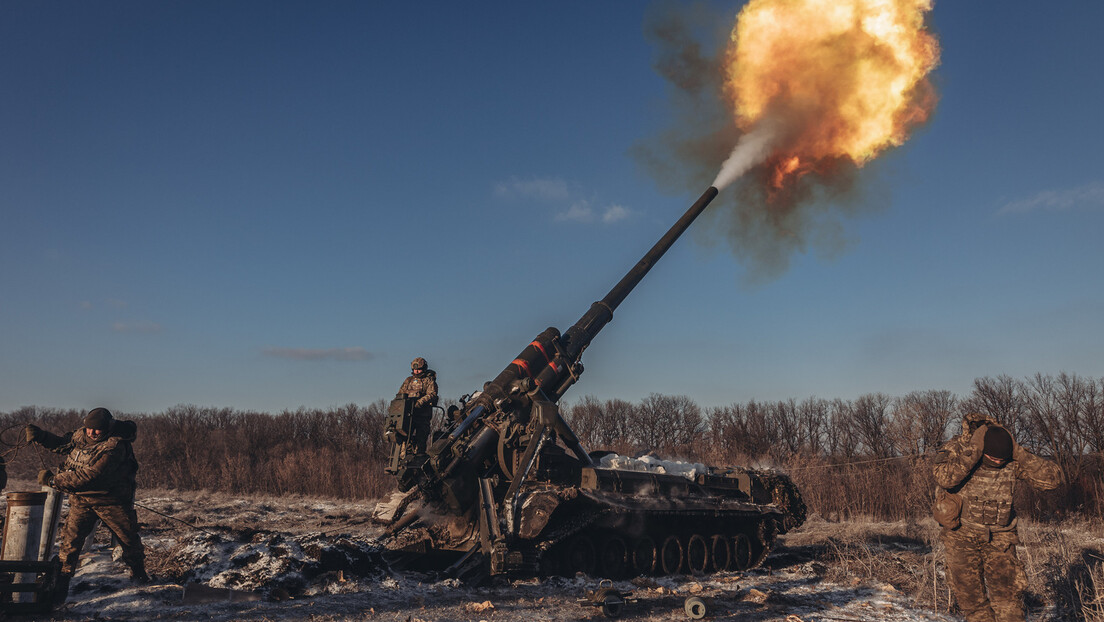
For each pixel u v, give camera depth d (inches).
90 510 342.0
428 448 463.2
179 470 1694.1
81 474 333.1
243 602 347.3
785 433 2134.6
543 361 508.4
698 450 1951.3
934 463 305.4
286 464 1496.1
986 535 290.0
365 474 1355.8
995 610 288.0
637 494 510.9
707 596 426.9
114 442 341.4
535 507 444.1
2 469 328.5
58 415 2605.8
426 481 440.8
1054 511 930.1
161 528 574.2
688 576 517.7
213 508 912.9
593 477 492.4
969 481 296.0
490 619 337.4
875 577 502.6
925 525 806.5
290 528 673.6
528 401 489.4
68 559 335.0
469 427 472.7
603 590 358.9
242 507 960.9
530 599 392.8
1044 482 283.6
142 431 2199.8
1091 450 1084.5
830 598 431.2
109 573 379.6
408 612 344.8
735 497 587.2
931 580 477.7
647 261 590.9
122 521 348.8
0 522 401.4
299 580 377.1
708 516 544.1
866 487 1098.7
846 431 1937.7
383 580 402.3
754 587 466.3
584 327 542.0
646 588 451.5
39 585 302.5
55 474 342.0
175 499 1109.1
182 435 2107.5
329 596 370.6
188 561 391.9
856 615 380.8
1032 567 454.3
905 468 1117.7
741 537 583.2
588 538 489.1
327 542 414.6
